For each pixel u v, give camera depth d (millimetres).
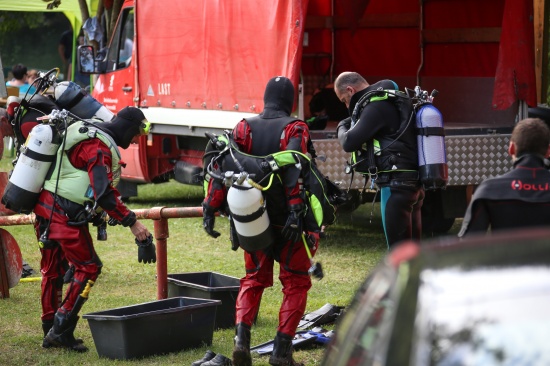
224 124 16641
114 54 20078
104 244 16953
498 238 4172
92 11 28375
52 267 10406
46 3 29750
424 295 3695
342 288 13195
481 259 3920
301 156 8523
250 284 8984
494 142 15508
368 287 4414
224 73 16531
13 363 9812
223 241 17125
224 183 8461
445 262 3906
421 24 19094
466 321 3584
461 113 18219
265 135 8742
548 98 18812
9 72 44031
